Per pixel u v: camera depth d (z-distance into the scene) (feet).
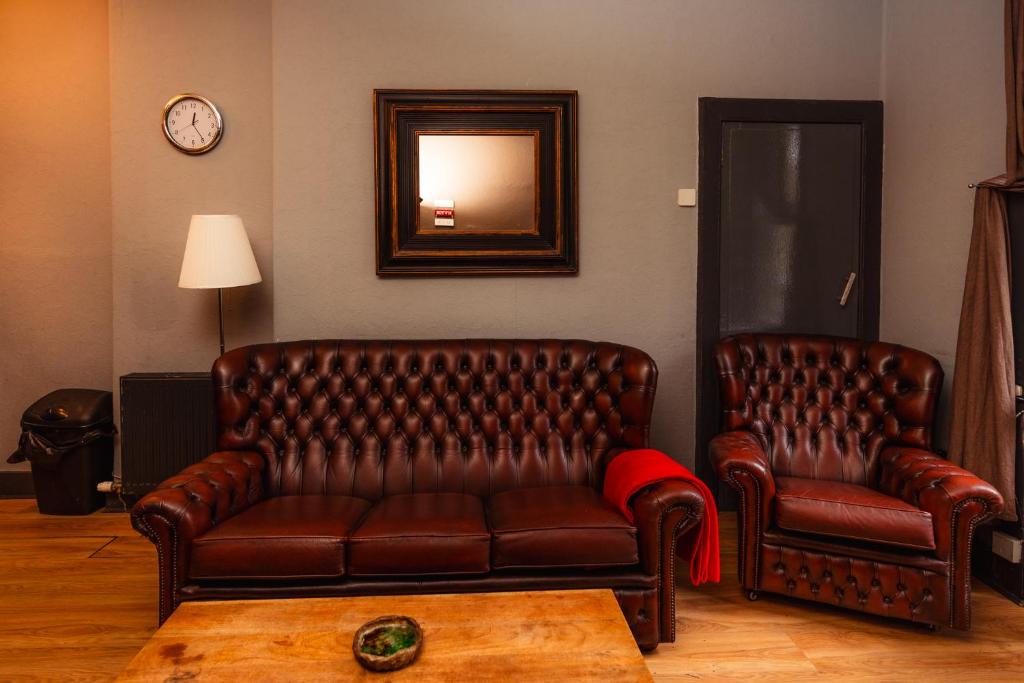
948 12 10.27
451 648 5.34
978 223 9.16
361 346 10.00
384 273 11.41
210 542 7.45
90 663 7.45
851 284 11.94
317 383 9.81
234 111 11.95
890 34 11.75
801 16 11.82
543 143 11.48
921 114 10.93
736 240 11.91
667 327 11.93
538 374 9.91
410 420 9.81
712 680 7.22
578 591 6.34
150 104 11.85
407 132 11.32
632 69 11.68
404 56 11.43
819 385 10.37
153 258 12.03
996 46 9.39
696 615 8.63
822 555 8.46
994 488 8.40
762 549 8.77
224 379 9.41
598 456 9.71
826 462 10.01
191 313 12.14
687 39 11.71
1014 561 8.77
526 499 8.76
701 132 11.74
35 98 12.50
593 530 7.72
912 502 8.48
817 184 11.92
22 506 12.46
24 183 12.60
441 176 11.40
